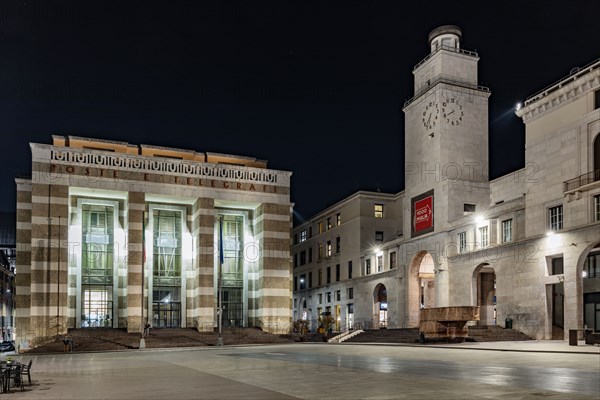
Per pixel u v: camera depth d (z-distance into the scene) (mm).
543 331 44375
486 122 61156
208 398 14703
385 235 77750
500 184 57562
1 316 98188
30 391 17266
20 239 56969
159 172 61562
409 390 15508
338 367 23578
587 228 40812
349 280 78375
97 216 62719
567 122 44438
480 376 18875
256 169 66125
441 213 58250
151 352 43969
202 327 60625
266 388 16672
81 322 60188
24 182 58000
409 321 62500
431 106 61188
